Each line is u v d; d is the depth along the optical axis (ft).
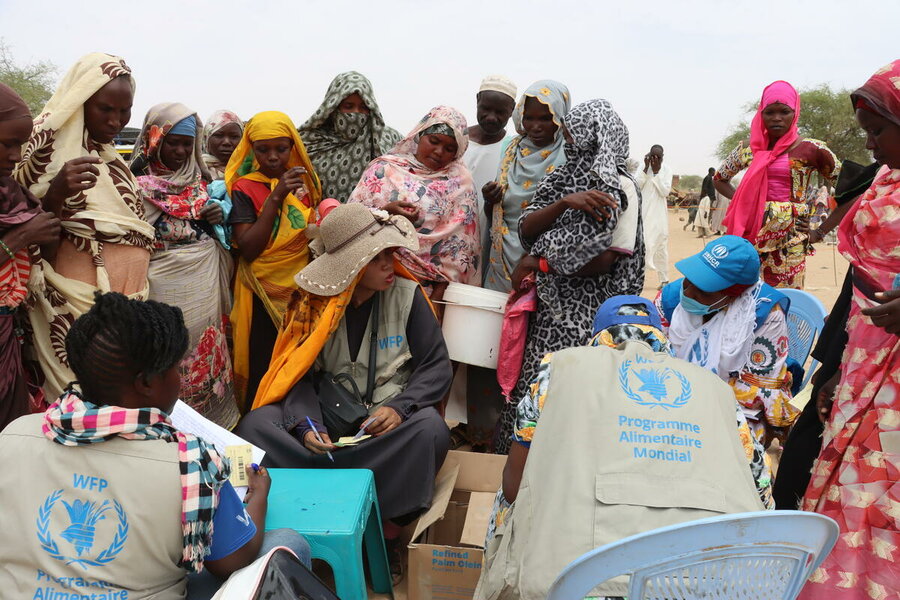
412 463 10.81
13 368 9.81
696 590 6.14
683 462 6.87
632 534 6.55
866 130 8.43
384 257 11.52
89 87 10.29
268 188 13.97
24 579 6.19
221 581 7.25
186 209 12.51
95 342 6.22
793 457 10.06
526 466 7.38
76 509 6.21
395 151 15.33
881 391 8.32
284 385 11.50
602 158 12.73
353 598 9.05
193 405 12.89
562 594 6.12
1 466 6.32
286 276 13.96
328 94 15.93
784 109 17.42
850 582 8.45
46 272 10.32
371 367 11.87
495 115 17.58
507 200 14.97
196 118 13.28
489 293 13.97
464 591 9.72
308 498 9.62
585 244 12.70
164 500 6.26
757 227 17.87
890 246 8.27
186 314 12.58
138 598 6.36
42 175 10.16
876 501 8.33
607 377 7.40
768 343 10.34
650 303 8.51
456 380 15.07
